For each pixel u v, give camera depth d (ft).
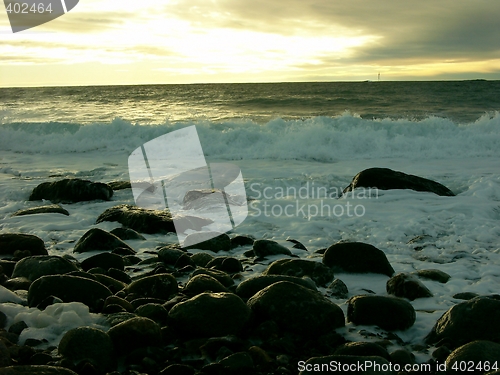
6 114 69.31
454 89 122.21
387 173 27.53
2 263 14.52
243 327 10.73
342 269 15.80
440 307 12.89
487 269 15.88
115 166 36.65
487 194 26.27
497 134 44.91
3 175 32.73
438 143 43.57
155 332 10.09
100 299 11.97
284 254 17.28
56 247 17.92
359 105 88.79
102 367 9.20
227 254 17.87
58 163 38.17
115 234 19.13
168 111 80.38
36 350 9.59
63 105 92.12
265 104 91.25
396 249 18.47
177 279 14.64
